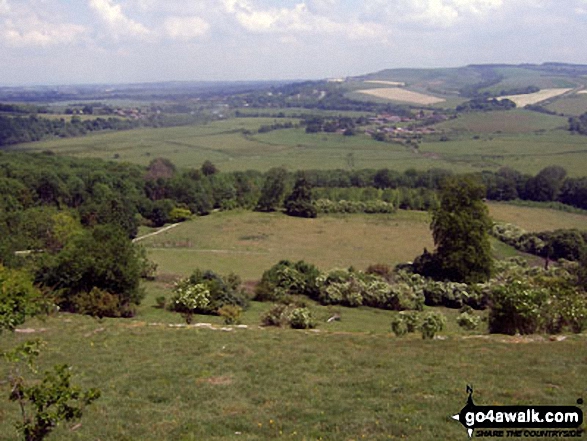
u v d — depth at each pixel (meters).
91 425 15.66
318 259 77.19
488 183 121.44
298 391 18.73
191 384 19.91
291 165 162.75
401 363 22.16
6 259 47.75
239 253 80.12
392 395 18.06
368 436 14.59
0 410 16.58
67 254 42.12
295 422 15.88
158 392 18.98
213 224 101.44
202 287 43.34
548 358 22.22
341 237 91.75
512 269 66.88
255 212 112.50
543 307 29.95
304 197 110.94
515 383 18.91
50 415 13.34
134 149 189.62
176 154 182.75
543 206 116.25
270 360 23.14
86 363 23.03
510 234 89.12
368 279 59.00
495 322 30.92
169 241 87.25
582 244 78.62
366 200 114.19
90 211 86.56
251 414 16.53
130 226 88.00
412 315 30.67
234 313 41.31
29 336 28.16
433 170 135.88
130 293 42.81
